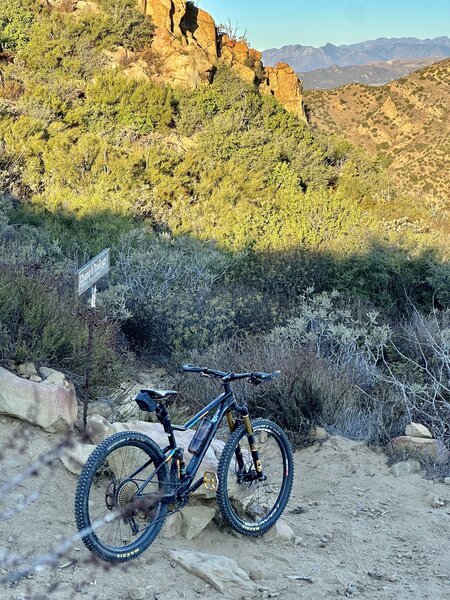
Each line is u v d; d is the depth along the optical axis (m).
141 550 4.16
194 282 10.77
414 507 5.69
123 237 12.77
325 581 4.37
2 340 6.10
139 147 19.64
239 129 22.81
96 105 21.11
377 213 21.44
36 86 21.36
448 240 16.25
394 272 13.64
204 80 26.86
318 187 22.34
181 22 29.17
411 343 9.57
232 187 18.75
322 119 92.19
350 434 7.09
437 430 7.10
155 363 8.95
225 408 4.68
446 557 4.87
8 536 4.20
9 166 16.45
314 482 6.16
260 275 13.38
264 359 8.00
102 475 4.81
